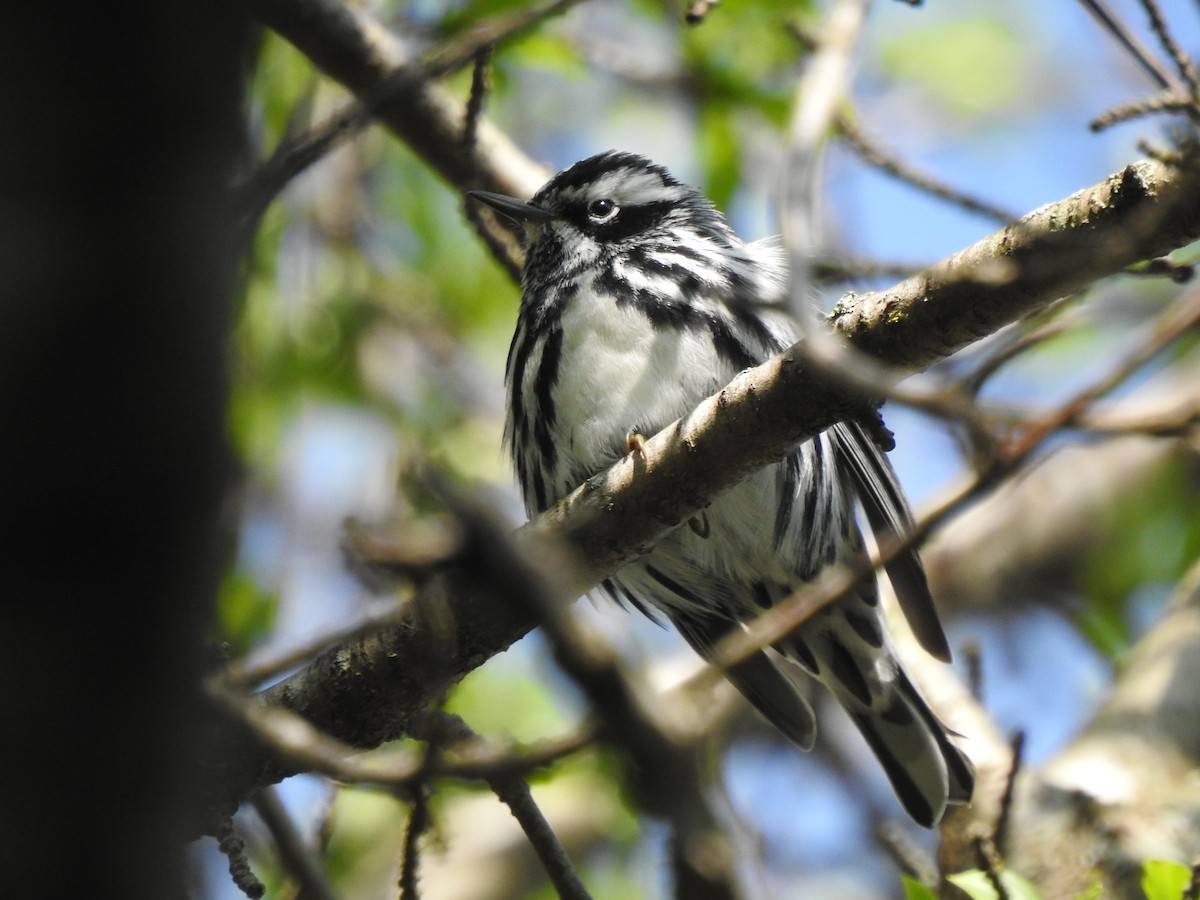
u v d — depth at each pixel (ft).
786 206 24.08
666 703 15.97
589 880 42.86
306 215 40.93
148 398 10.48
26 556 10.52
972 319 22.40
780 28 40.47
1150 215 20.79
